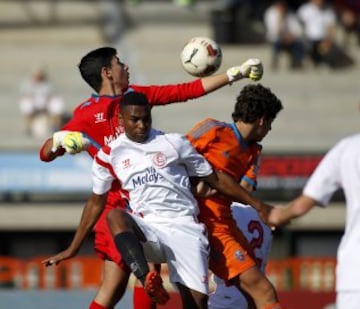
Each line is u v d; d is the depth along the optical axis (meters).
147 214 26.56
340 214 70.62
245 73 28.19
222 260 27.52
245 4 90.69
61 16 93.50
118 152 26.44
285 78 83.62
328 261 57.50
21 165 71.69
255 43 89.88
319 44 84.88
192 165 26.72
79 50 87.31
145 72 83.94
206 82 28.20
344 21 89.38
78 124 28.16
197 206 27.17
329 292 46.09
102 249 27.78
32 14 93.62
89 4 94.81
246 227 29.58
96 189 26.83
